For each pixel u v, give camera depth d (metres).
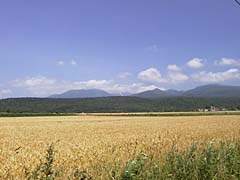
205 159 9.70
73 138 33.66
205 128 47.78
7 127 54.53
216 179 9.25
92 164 16.91
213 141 10.89
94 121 76.75
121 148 23.98
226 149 11.87
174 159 10.20
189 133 38.88
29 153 21.84
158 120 78.88
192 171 9.47
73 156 20.30
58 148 24.23
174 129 46.66
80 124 63.69
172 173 9.24
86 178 8.14
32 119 88.75
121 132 42.00
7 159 19.20
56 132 43.00
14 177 14.30
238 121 69.00
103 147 25.03
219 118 86.12
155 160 10.91
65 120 82.81
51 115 124.44
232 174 9.76
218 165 9.81
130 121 75.19
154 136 35.06
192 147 10.99
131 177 7.48
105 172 10.50
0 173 15.16
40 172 7.85
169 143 27.11
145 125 58.38
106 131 44.22
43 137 35.38
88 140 31.23
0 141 30.83
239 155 11.09
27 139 32.97
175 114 126.44
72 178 11.57
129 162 7.77
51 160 7.34
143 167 8.44
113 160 16.56
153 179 8.52
